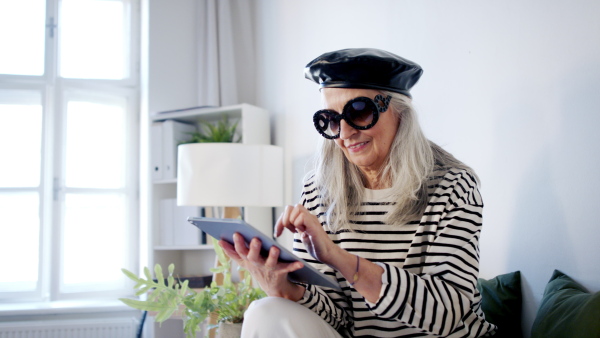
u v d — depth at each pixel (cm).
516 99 188
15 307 335
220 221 111
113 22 393
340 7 286
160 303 168
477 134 204
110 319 338
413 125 140
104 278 370
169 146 344
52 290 352
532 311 177
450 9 220
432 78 226
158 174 344
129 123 385
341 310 144
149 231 345
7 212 357
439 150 147
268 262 111
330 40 293
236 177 264
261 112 332
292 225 118
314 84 304
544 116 177
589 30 163
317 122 141
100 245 371
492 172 197
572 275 164
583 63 164
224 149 264
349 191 147
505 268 191
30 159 365
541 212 177
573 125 166
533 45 183
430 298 113
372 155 139
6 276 355
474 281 122
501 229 193
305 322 119
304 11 314
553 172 173
